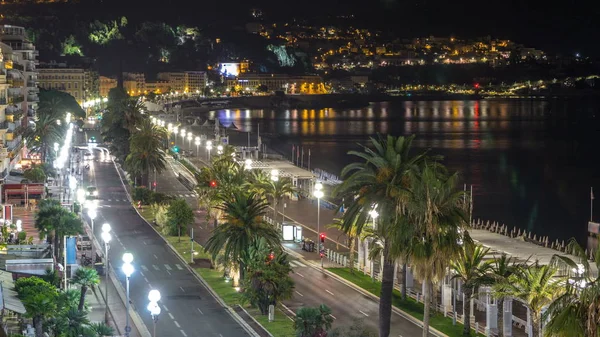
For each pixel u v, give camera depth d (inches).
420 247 3184.1
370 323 3956.7
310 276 4958.2
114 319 3993.6
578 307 2020.2
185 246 5777.6
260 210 4429.1
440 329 3860.7
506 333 3742.6
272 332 3816.4
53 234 4877.0
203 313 4160.9
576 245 2246.6
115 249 5674.2
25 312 3149.6
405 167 3543.3
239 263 4478.3
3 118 7795.3
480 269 3745.1
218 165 6269.7
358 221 3595.0
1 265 4001.0
